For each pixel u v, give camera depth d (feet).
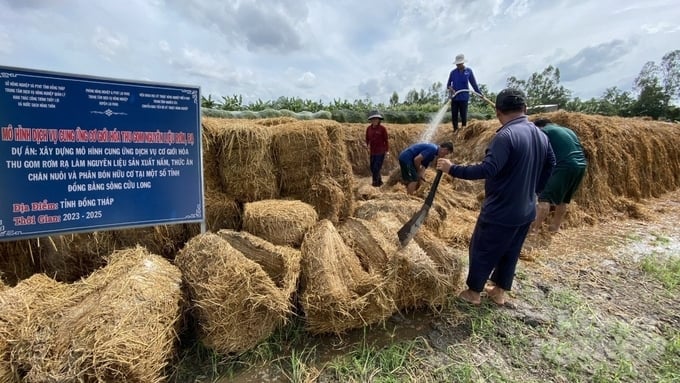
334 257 8.29
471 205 18.53
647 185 23.29
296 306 8.30
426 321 8.75
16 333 5.81
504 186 8.04
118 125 8.41
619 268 11.98
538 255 12.89
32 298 6.42
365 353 7.46
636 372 7.08
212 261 7.37
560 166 13.98
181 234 10.64
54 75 7.60
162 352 6.14
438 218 14.05
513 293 10.15
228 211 11.50
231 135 11.37
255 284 7.13
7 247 8.43
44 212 7.79
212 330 6.90
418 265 8.62
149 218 9.04
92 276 7.27
